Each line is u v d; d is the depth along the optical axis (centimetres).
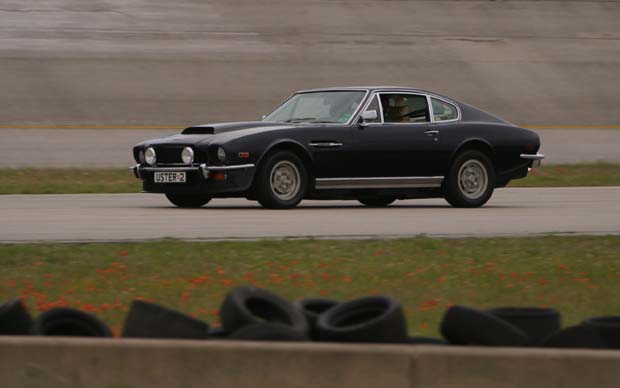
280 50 11512
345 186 4341
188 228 3450
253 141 4131
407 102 4519
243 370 1330
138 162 4397
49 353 1340
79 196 5166
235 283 2456
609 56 12875
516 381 1327
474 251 2978
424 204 4906
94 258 2733
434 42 12544
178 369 1333
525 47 12850
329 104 4469
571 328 1541
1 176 6378
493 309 1719
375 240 3108
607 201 5069
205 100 9769
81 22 11738
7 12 11769
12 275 2523
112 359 1338
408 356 1330
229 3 13075
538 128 9588
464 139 4572
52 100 9275
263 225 3572
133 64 10469
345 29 12612
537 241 3189
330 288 2430
